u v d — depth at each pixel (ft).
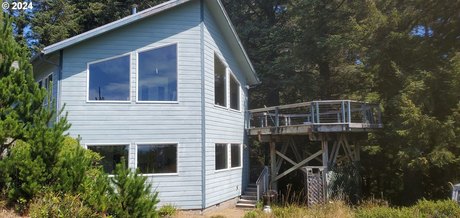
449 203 24.54
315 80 73.46
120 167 23.18
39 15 87.45
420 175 52.37
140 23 46.34
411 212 24.02
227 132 55.62
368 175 67.82
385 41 52.80
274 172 59.26
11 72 25.80
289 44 75.56
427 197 53.93
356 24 59.93
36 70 51.24
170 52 47.32
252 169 82.07
